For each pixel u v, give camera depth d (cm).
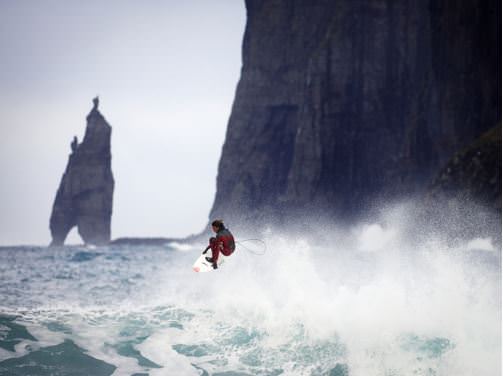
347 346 926
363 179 13212
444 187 6053
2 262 4484
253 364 912
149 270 3247
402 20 13525
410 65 13325
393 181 12838
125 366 905
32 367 875
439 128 10156
